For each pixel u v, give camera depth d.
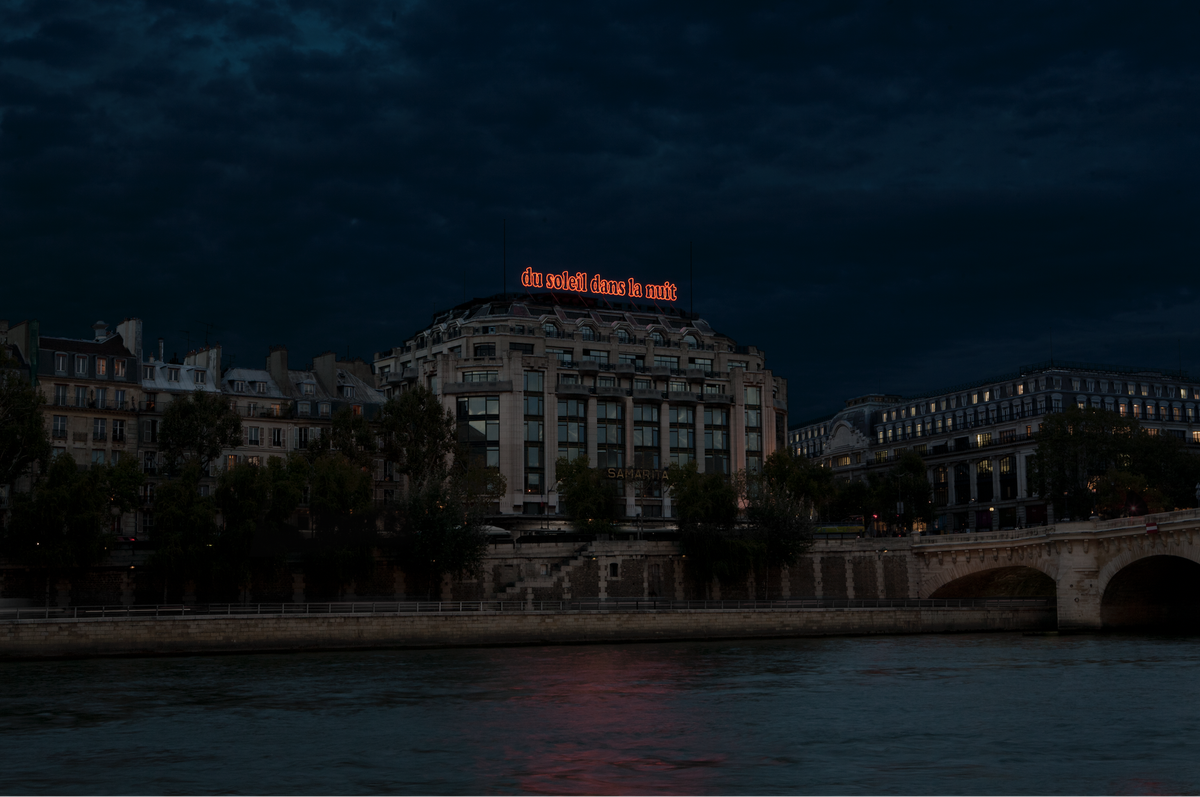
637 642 93.94
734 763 43.97
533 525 139.62
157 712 55.75
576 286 162.50
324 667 74.31
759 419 160.12
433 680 67.56
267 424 133.25
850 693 61.97
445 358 147.38
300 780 41.53
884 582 118.19
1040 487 149.12
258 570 99.00
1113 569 100.75
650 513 149.62
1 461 95.50
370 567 102.50
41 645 76.44
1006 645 90.31
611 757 45.25
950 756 44.88
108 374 124.31
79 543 92.06
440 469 123.44
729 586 115.50
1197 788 39.41
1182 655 80.25
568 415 148.75
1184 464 143.62
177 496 97.75
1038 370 177.75
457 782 41.09
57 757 45.50
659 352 158.62
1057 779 40.81
